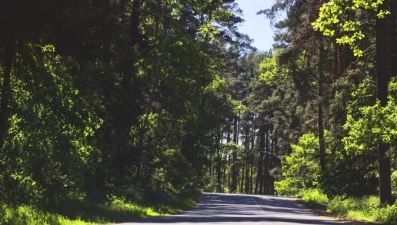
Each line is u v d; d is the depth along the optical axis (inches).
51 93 598.5
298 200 1931.6
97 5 873.5
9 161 585.0
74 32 657.6
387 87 930.1
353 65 1307.8
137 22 1298.0
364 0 769.6
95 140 1063.0
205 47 1665.8
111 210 879.7
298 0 1328.7
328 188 1242.6
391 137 773.3
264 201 1797.5
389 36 1034.1
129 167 1234.0
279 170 3563.0
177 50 1425.9
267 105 2974.9
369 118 788.6
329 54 1520.7
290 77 1706.4
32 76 592.4
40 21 343.0
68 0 350.3
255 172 4940.9
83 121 628.1
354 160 1170.6
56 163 653.3
